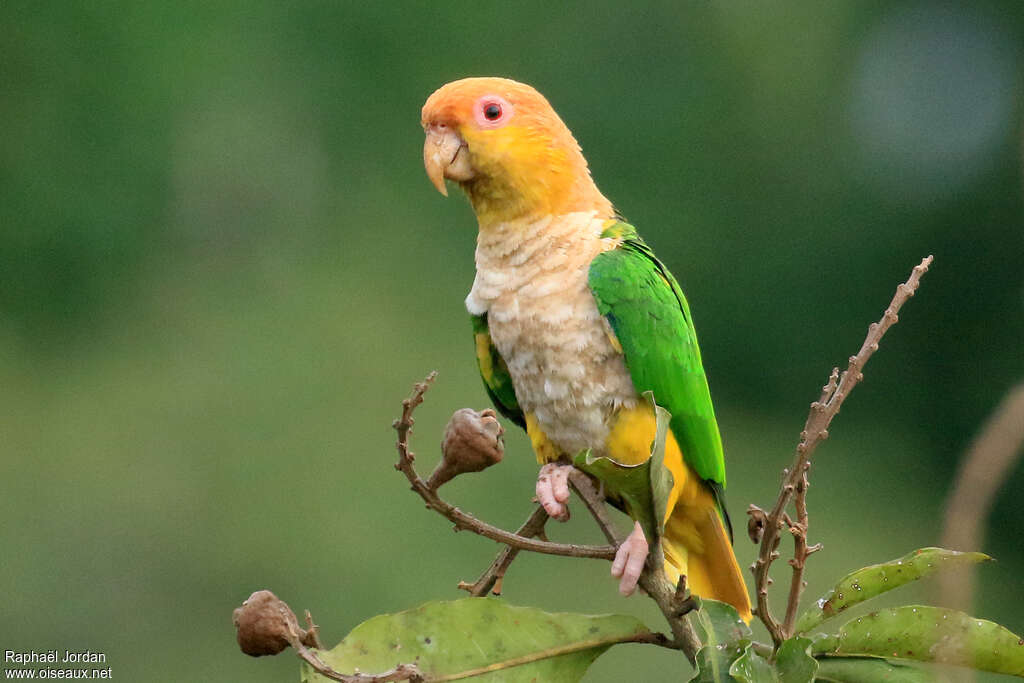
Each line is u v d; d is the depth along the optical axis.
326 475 12.94
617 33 18.33
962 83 18.50
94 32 16.56
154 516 12.73
